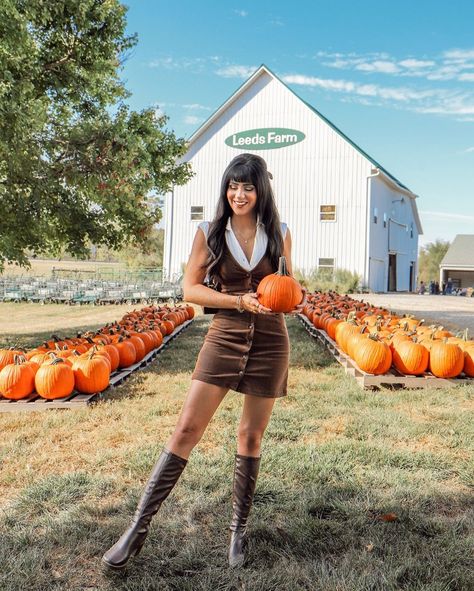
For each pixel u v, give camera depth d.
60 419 4.89
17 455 3.96
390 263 37.00
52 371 5.36
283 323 2.63
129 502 3.07
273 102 30.27
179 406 5.35
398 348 6.38
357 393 5.86
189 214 31.47
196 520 2.95
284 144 30.16
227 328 2.50
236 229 2.61
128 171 8.57
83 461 3.86
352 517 2.94
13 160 7.79
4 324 14.59
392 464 3.76
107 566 2.39
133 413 5.11
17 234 8.91
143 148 9.05
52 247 10.01
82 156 8.55
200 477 3.44
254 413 2.63
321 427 4.64
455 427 4.58
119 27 9.70
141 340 7.58
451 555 2.56
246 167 2.51
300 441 4.27
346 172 29.31
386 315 10.30
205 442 4.21
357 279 28.75
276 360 2.56
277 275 2.47
